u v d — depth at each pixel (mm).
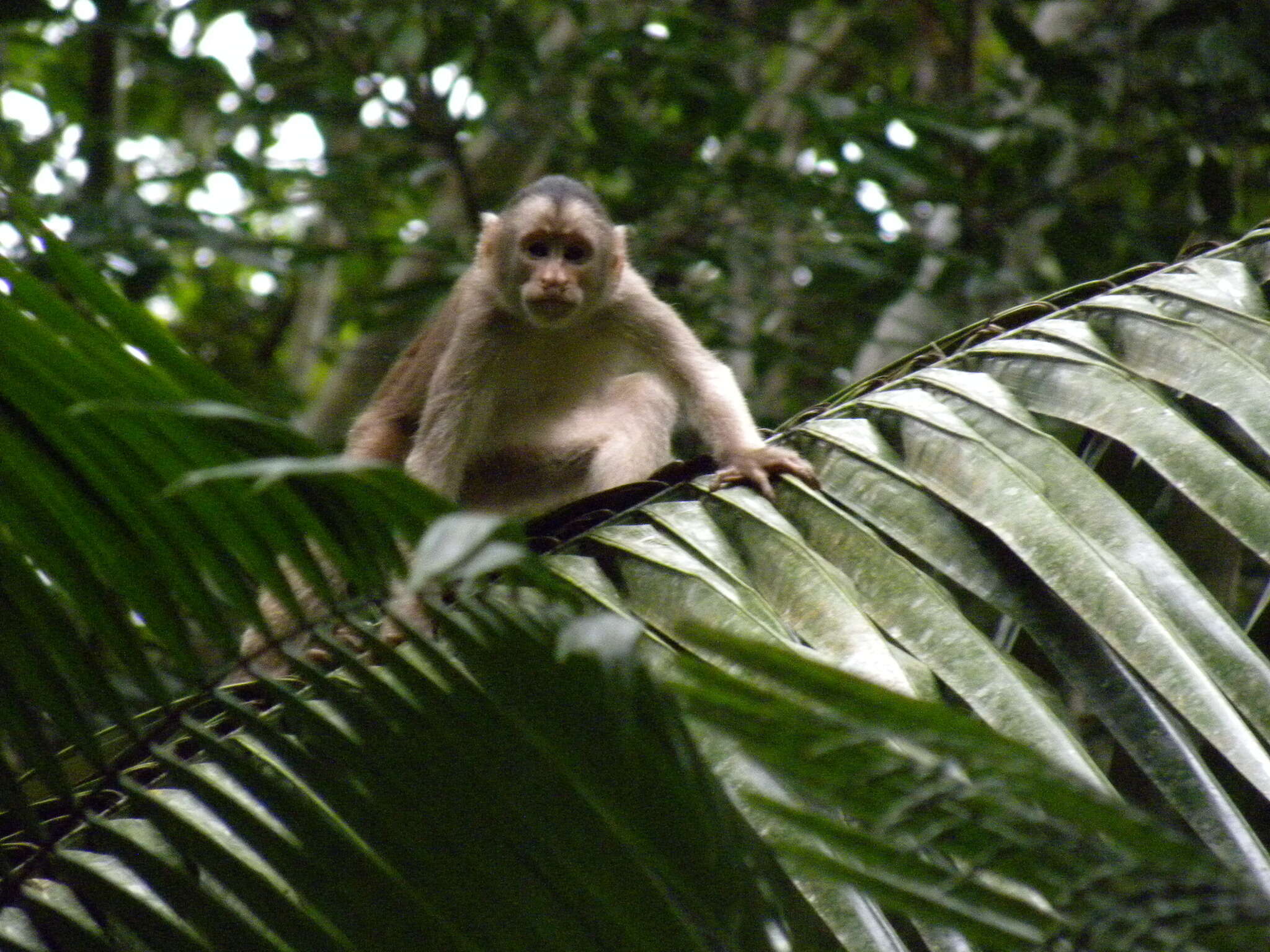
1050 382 7316
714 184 20469
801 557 6434
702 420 12070
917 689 5914
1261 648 6582
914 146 20641
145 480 4516
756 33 21188
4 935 5062
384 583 4555
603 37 20141
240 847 5184
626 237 13008
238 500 4461
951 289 19578
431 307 19516
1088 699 5887
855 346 20953
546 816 4477
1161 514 8766
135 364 4348
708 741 5129
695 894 4340
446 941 4652
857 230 20547
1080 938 3561
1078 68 19719
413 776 4633
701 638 3480
